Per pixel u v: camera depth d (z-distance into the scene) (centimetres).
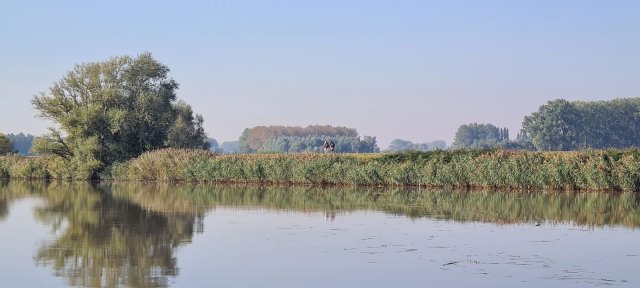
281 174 6181
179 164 6825
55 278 1873
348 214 3391
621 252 2267
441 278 1884
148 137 7931
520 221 3088
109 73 8069
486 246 2381
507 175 5194
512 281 1850
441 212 3475
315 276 1909
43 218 3300
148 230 2820
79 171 7488
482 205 3856
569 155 5097
